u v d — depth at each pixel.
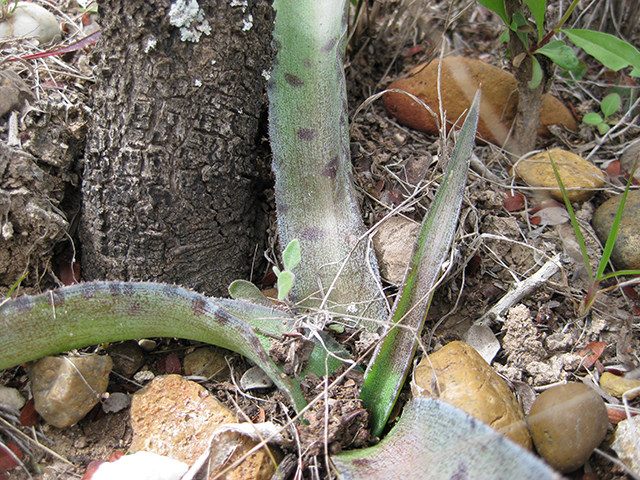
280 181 0.30
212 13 0.27
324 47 0.31
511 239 0.32
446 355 0.25
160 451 0.25
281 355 0.25
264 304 0.29
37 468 0.25
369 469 0.22
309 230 0.30
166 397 0.27
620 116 0.41
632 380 0.27
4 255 0.28
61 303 0.24
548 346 0.29
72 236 0.31
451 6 0.34
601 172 0.35
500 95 0.37
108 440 0.26
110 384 0.28
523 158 0.36
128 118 0.28
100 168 0.28
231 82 0.29
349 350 0.28
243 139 0.30
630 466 0.23
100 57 0.28
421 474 0.21
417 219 0.33
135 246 0.29
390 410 0.25
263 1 0.29
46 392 0.25
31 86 0.31
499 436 0.20
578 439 0.23
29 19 0.36
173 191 0.28
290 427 0.25
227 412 0.26
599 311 0.30
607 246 0.27
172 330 0.26
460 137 0.27
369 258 0.29
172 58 0.27
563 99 0.41
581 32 0.31
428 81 0.37
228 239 0.31
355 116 0.36
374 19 0.42
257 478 0.24
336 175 0.30
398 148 0.36
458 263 0.31
